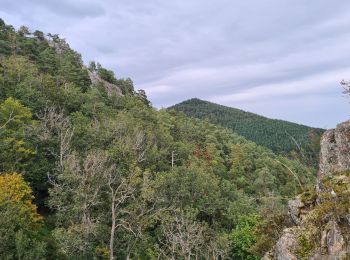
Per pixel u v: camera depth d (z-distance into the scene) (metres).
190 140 117.94
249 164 118.94
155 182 56.22
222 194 70.94
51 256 40.09
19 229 37.50
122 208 53.31
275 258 17.27
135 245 49.34
